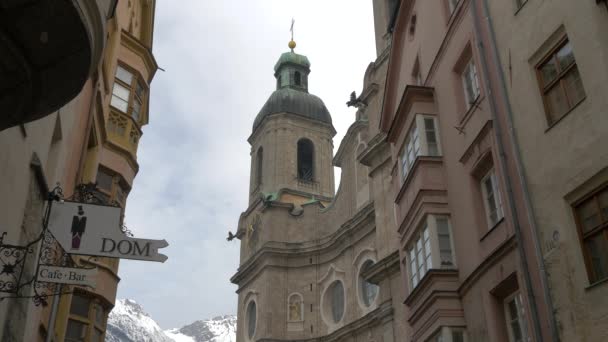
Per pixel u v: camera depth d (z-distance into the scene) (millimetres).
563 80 11922
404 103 19609
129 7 22797
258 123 55031
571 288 10836
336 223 42562
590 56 11094
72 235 9930
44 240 10523
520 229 12680
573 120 11383
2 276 8977
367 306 36688
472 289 15180
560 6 12086
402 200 19797
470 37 16250
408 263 19156
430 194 17594
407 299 18297
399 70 23984
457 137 16938
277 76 60344
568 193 11242
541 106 12352
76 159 15617
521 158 12766
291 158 51656
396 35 24047
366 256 37938
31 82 7168
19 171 9656
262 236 45844
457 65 17359
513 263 13125
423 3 20922
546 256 11578
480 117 15297
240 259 49062
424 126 18656
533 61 12781
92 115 16750
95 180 18625
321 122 54750
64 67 7207
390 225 32500
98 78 16594
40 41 6754
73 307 17469
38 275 9828
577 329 10570
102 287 18266
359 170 40625
